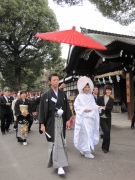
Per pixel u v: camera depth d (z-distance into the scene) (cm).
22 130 576
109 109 480
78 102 452
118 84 1573
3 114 766
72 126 855
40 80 3691
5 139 670
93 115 449
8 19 1967
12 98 958
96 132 461
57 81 369
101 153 473
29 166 396
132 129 784
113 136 661
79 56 1046
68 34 430
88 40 444
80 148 443
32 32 2073
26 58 2184
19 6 1925
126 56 802
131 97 981
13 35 2061
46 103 359
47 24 2108
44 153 484
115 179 325
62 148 357
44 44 2148
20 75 2456
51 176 344
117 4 898
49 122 360
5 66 2253
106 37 1027
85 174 349
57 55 2295
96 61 1175
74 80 1900
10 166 400
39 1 2019
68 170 369
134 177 332
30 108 607
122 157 439
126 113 1430
